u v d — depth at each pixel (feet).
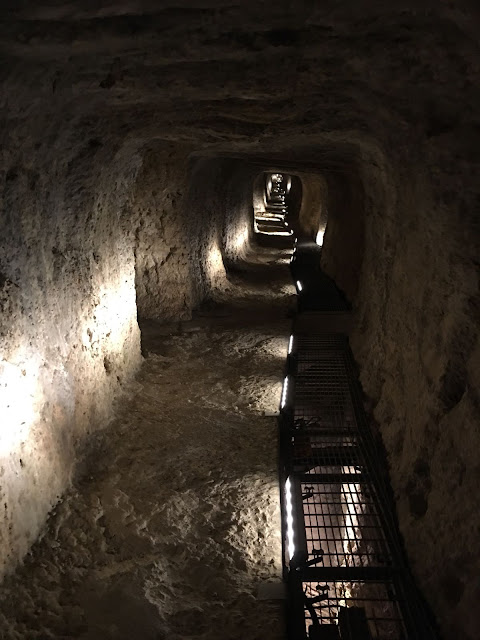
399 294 16.83
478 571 8.75
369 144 16.31
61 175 13.74
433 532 10.75
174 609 10.57
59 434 14.05
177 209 28.63
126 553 12.02
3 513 10.93
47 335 13.55
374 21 8.02
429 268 13.25
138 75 10.50
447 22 7.26
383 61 9.08
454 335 11.53
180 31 8.68
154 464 15.67
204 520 13.26
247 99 12.80
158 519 13.23
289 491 13.33
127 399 19.40
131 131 15.43
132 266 21.71
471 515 9.56
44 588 10.83
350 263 37.50
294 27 8.63
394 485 13.74
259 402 20.03
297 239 67.62
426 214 12.57
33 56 9.23
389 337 18.15
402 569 10.98
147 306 29.89
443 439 11.49
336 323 30.76
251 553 12.25
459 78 8.46
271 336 28.04
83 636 9.78
